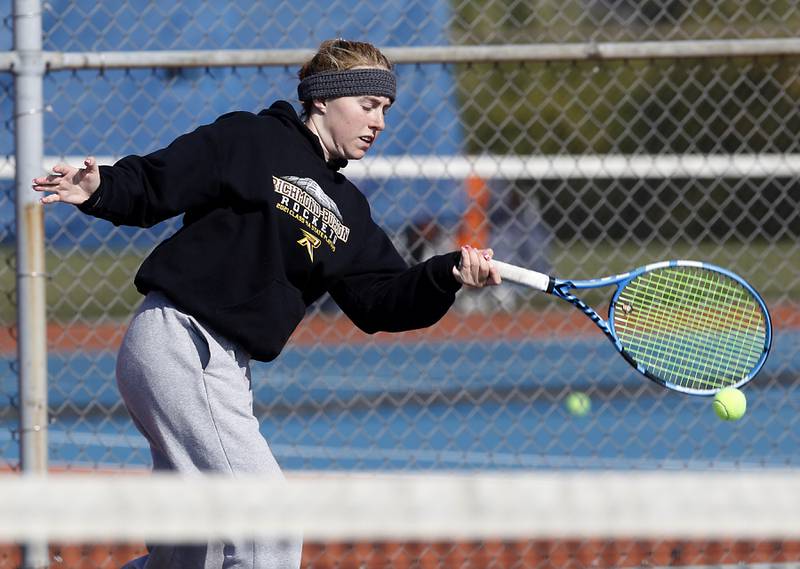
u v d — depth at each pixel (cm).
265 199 1065
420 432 2850
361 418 3027
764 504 666
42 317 1357
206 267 1055
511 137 3681
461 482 663
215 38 1936
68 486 623
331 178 1136
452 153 2281
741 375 1305
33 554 1310
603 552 1752
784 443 2683
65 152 1852
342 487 651
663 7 2084
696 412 3067
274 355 1079
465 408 3153
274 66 1488
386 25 2027
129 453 2623
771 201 5250
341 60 1135
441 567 1748
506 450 2670
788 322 4353
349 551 1761
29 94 1365
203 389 1044
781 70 2195
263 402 3269
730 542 1750
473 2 2323
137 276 1061
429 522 645
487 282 1130
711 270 1255
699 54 1539
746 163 2191
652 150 4050
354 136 1144
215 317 1046
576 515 655
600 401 3253
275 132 1101
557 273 4319
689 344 1308
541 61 1534
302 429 2905
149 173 1032
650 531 655
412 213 2628
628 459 2484
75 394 3197
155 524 622
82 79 1662
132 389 1056
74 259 3353
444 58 1510
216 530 628
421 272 1120
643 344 1406
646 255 5025
